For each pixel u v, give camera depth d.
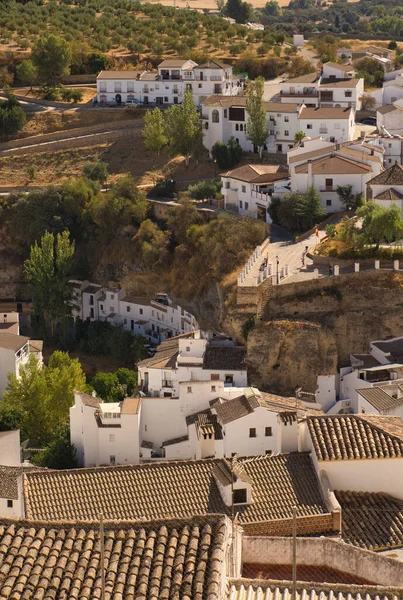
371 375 123.88
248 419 98.00
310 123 196.25
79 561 44.09
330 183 166.00
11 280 196.62
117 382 146.00
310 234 159.00
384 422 74.50
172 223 179.88
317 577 54.25
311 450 72.62
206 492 71.75
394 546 64.19
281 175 176.00
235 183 180.12
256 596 45.25
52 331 184.25
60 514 71.94
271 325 129.62
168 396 123.44
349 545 54.62
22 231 195.12
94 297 184.62
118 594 42.00
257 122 199.75
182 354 129.38
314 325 129.75
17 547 44.94
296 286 134.12
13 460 110.56
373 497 69.19
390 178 158.38
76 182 196.25
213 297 160.62
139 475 74.19
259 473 71.50
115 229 188.88
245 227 161.00
